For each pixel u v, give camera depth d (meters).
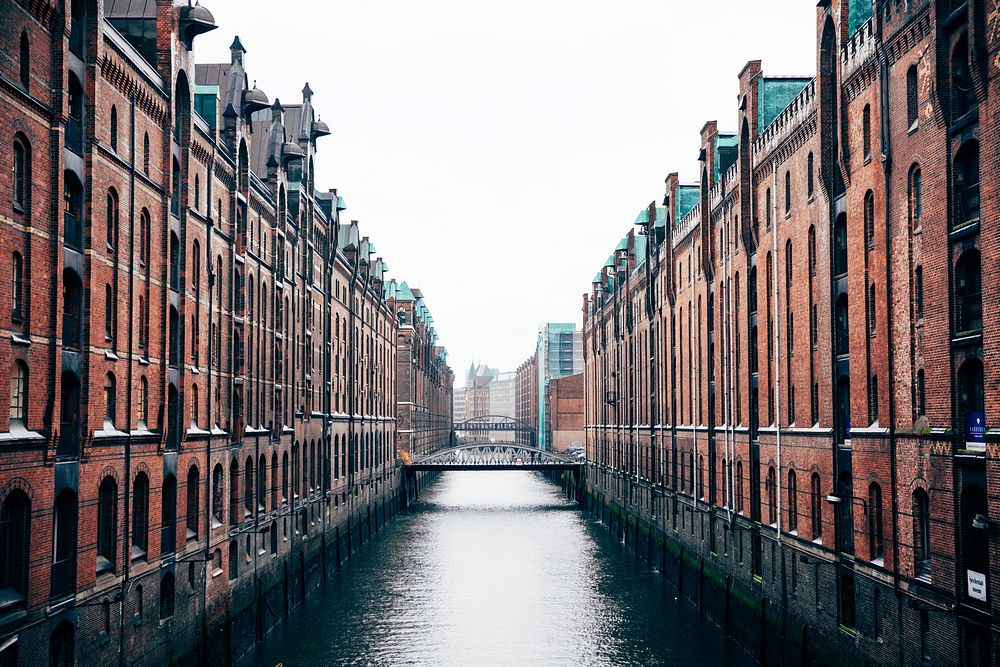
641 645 36.50
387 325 82.88
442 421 159.25
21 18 19.25
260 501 38.81
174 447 28.56
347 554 57.88
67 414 21.95
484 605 43.94
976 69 19.39
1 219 18.50
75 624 21.55
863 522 25.55
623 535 66.06
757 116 36.03
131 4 28.12
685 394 48.53
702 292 44.47
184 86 29.45
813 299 30.03
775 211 33.47
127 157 24.94
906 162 23.02
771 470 34.19
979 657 19.69
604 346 80.62
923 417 22.31
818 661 28.59
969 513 20.27
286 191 44.19
